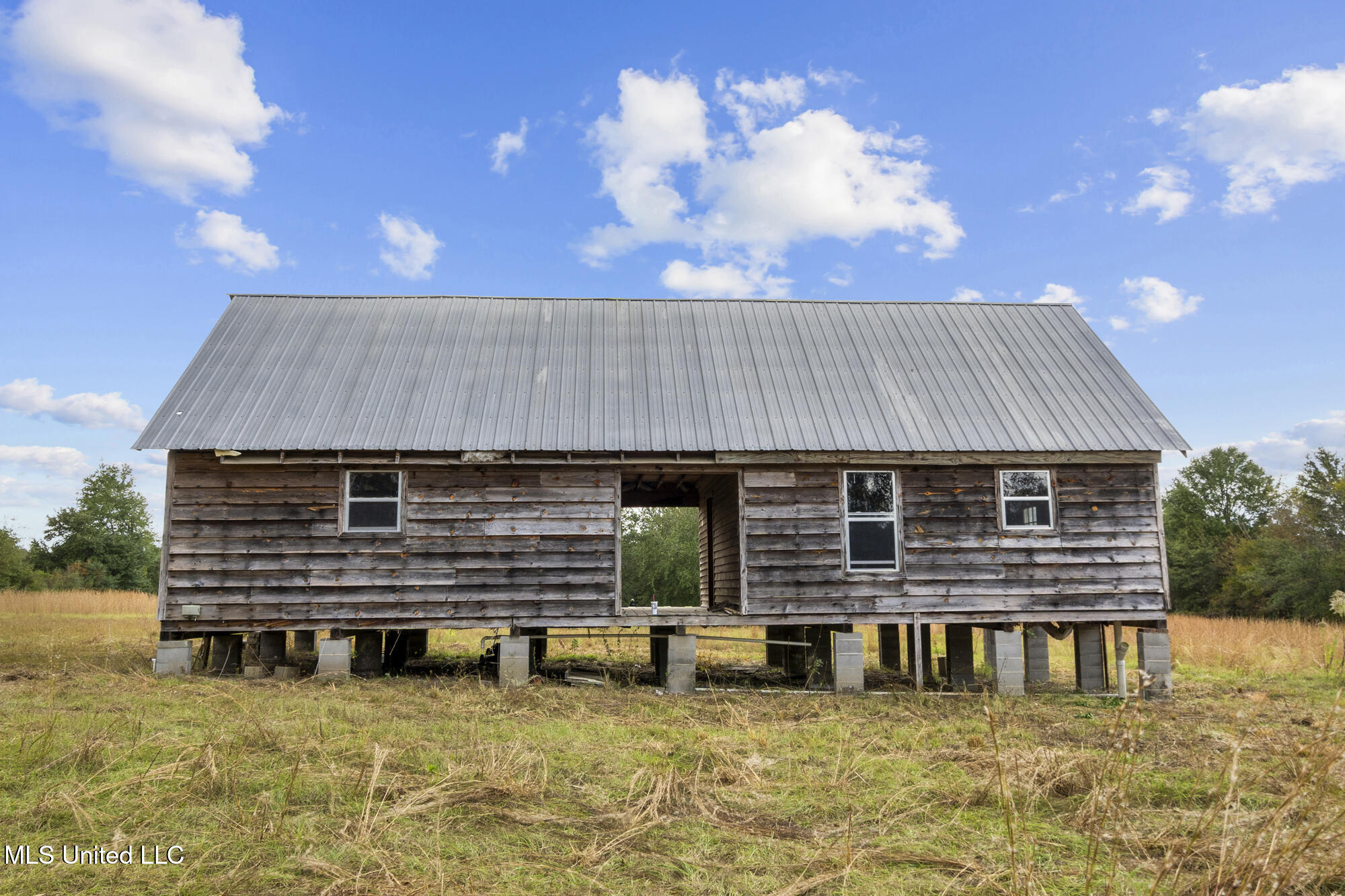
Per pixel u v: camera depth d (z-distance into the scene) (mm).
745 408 15016
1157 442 14578
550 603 13914
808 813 6867
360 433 13930
